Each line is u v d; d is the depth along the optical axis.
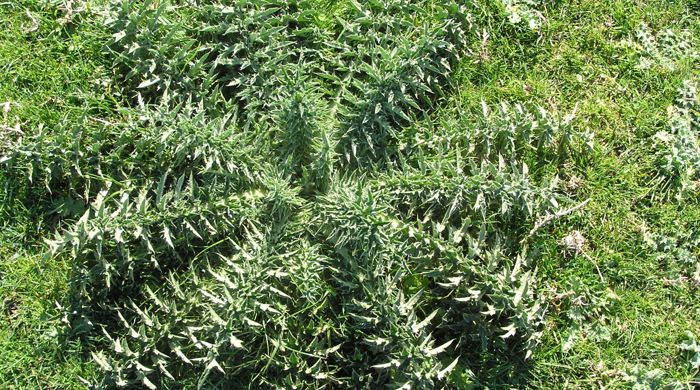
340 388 3.33
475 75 3.97
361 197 3.06
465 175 3.51
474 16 3.98
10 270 3.49
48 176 3.42
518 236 3.71
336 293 3.29
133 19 3.49
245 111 3.59
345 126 3.48
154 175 3.47
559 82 4.05
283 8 3.74
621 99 4.04
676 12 4.20
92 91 3.70
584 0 4.15
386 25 3.83
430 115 3.86
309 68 3.71
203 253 3.37
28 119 3.63
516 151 3.79
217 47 3.59
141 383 3.28
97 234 3.11
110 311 3.38
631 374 3.59
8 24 3.76
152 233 3.26
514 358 3.57
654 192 3.92
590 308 3.69
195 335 3.21
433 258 3.37
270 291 3.10
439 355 3.45
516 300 3.22
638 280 3.79
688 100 4.06
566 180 3.88
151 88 3.67
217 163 3.24
